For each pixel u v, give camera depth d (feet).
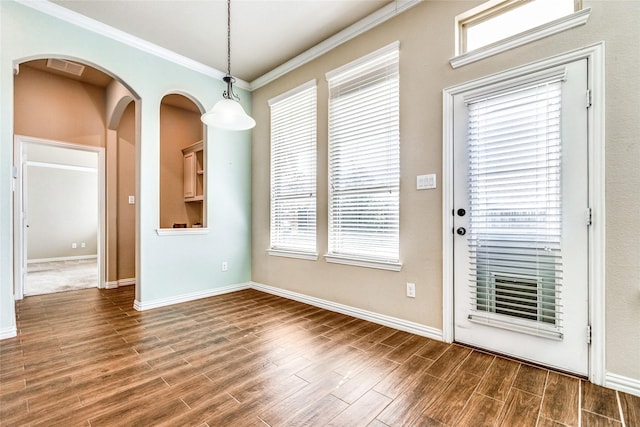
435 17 7.91
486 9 7.32
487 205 7.08
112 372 6.26
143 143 10.58
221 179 12.79
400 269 8.57
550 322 6.36
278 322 9.23
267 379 6.02
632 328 5.48
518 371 6.25
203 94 12.20
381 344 7.62
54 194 23.02
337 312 10.18
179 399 5.36
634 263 5.46
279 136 12.55
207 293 12.25
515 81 6.61
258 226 13.50
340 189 10.17
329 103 10.48
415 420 4.80
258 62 11.93
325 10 8.86
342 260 9.98
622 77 5.54
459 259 7.50
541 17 6.72
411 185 8.36
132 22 9.39
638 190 5.42
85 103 13.80
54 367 6.45
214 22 9.42
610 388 5.61
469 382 5.87
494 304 7.00
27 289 13.67
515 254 6.71
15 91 12.05
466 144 7.38
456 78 7.52
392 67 8.83
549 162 6.28
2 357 6.88
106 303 11.36
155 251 10.84
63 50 8.84
